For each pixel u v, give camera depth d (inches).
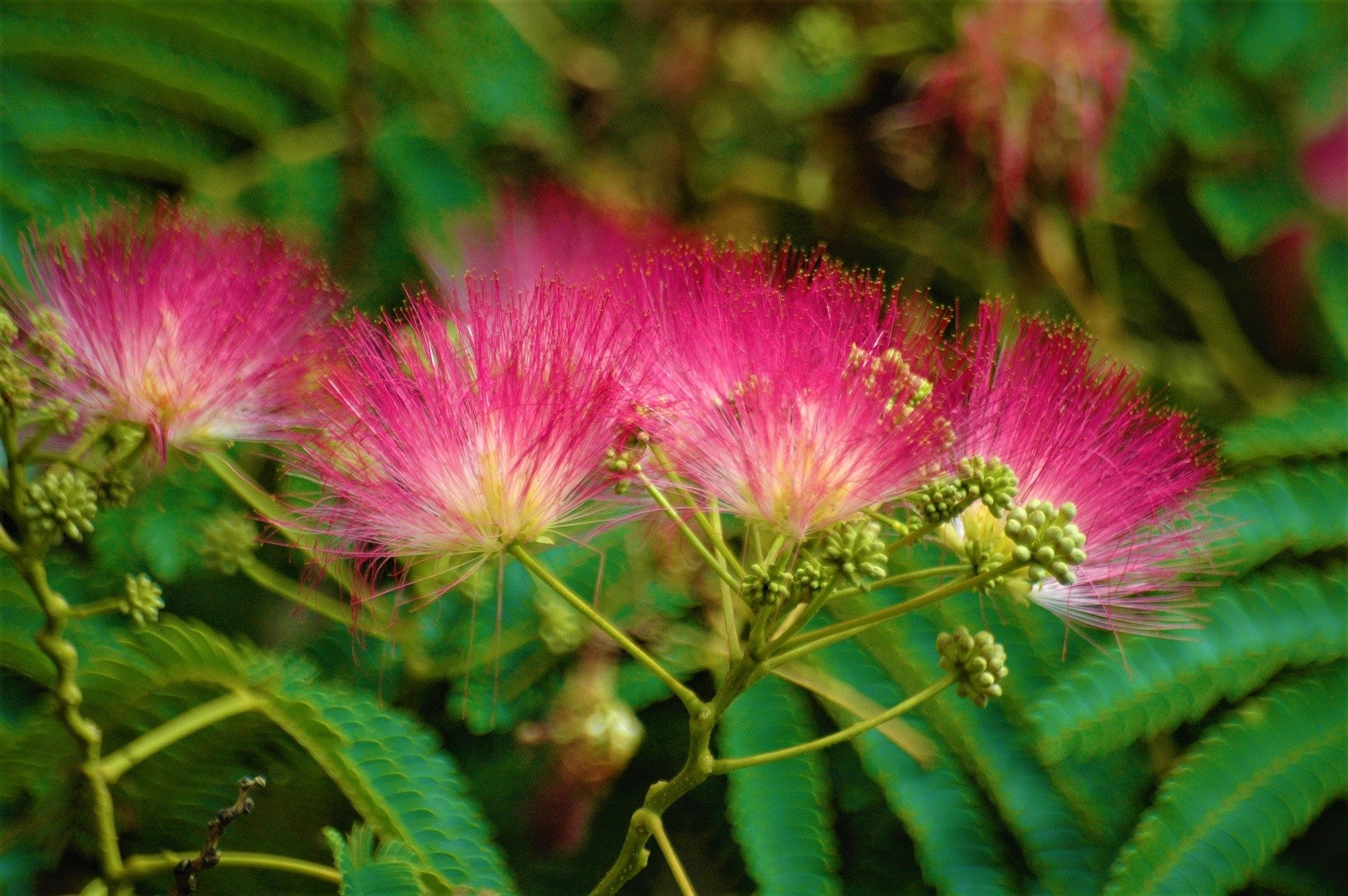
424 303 21.6
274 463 24.0
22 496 21.5
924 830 23.0
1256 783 23.4
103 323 21.8
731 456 21.1
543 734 23.6
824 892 22.6
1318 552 24.9
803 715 23.4
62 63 25.4
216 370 21.9
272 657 22.6
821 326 21.4
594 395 21.1
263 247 22.5
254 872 23.0
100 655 22.4
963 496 20.8
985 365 21.6
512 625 23.8
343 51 26.2
